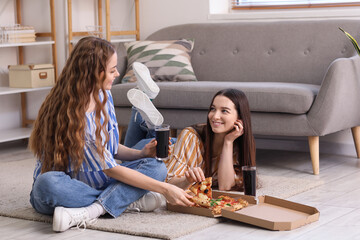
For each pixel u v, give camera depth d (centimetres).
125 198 247
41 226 244
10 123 481
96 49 234
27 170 359
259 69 413
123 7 504
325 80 337
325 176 336
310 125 339
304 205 247
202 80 432
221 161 287
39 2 474
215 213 245
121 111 400
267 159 391
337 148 405
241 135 289
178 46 431
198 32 444
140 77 286
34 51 480
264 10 467
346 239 220
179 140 291
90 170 240
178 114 380
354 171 347
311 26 405
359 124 376
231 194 264
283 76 404
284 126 346
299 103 337
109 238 226
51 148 238
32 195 252
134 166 256
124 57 439
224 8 479
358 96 363
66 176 237
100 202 243
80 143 232
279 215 243
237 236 224
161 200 257
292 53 404
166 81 416
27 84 441
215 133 293
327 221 243
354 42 359
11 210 264
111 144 246
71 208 237
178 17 478
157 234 223
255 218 232
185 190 270
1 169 363
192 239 222
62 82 238
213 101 288
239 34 428
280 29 414
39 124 245
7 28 436
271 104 344
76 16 489
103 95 244
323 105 336
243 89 353
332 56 390
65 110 233
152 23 491
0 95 472
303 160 385
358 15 407
